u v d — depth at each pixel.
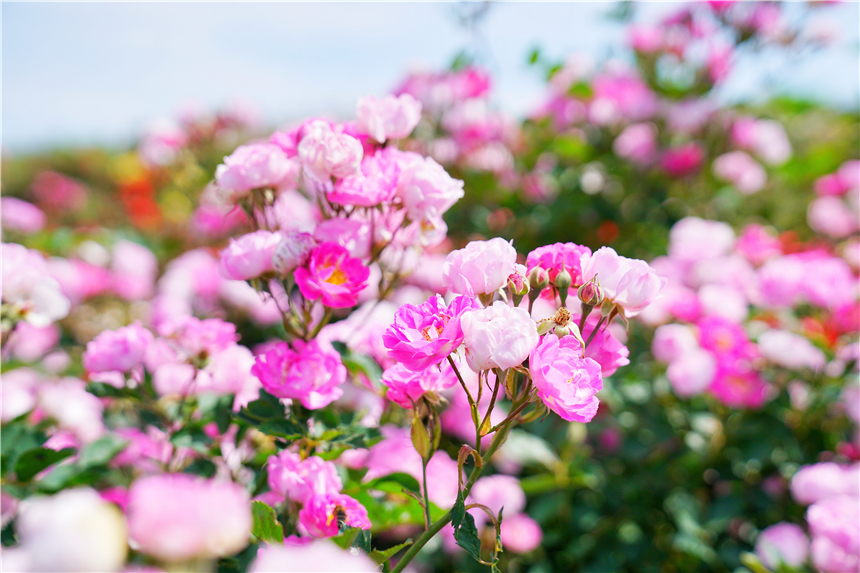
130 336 0.58
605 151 1.41
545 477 0.82
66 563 0.28
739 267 1.06
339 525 0.47
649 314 0.94
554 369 0.40
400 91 1.27
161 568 0.32
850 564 0.62
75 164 2.71
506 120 1.37
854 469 0.72
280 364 0.51
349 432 0.53
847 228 1.37
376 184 0.51
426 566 0.77
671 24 1.33
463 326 0.41
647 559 0.81
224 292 1.05
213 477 0.57
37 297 0.60
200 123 1.62
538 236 1.27
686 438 0.88
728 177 1.36
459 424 0.81
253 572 0.31
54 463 0.54
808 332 0.89
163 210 1.95
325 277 0.49
